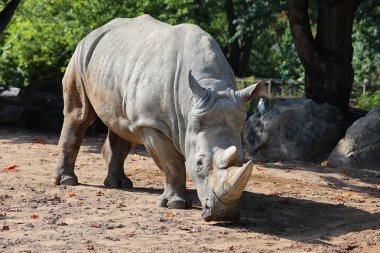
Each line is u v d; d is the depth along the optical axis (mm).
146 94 16641
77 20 38531
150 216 15898
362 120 25484
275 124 26203
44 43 39812
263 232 14867
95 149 27000
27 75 40781
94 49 19062
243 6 60688
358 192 20641
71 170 19906
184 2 40094
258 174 22859
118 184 19672
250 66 72000
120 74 17656
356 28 51812
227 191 13797
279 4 48750
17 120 32438
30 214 15875
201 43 16422
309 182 21906
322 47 30812
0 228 14477
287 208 17672
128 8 39344
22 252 12719
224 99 14961
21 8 44156
